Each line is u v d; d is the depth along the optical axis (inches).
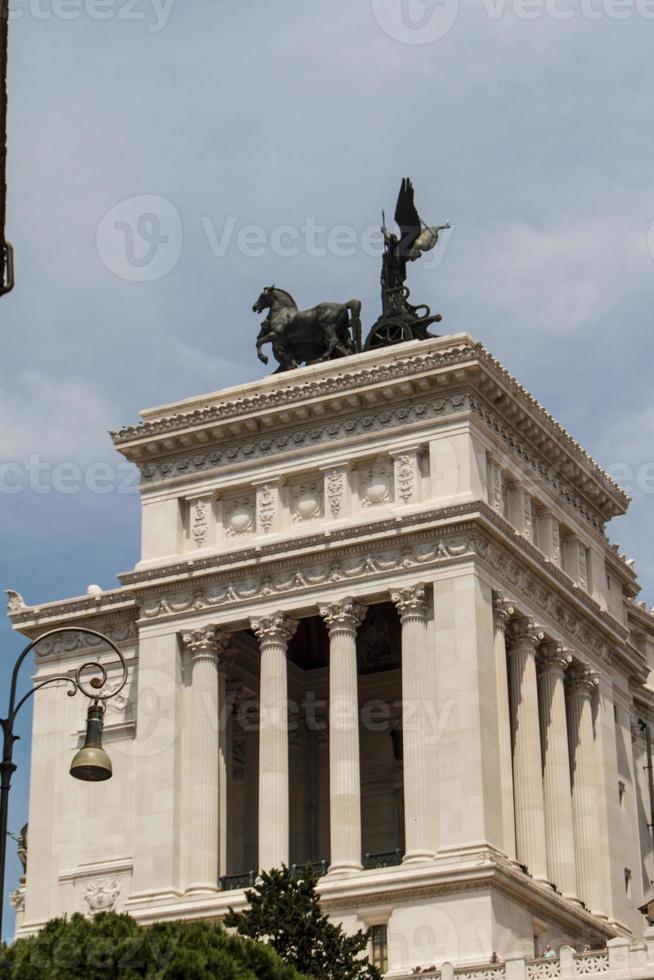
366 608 5113.2
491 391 5157.5
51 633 2906.0
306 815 5487.2
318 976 4025.6
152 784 5128.0
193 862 5017.2
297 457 5260.8
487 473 5147.6
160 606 5290.4
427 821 4768.7
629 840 5536.4
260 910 4119.1
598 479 5689.0
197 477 5383.9
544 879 4943.4
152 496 5428.2
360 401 5206.7
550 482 5477.4
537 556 5221.5
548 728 5236.2
